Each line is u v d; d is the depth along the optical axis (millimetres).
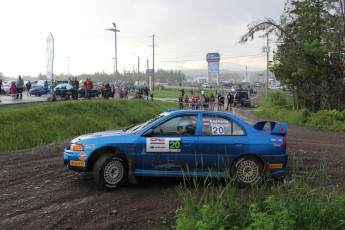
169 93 73188
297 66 28141
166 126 7133
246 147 7113
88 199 6395
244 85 132500
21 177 7949
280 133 7418
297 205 4848
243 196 6172
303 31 29031
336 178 7855
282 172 7281
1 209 5945
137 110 26766
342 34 25812
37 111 18047
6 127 15070
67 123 17922
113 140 6965
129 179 6984
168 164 7008
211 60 119812
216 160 7051
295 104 34312
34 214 5707
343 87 26656
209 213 4668
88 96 30609
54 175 8070
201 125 7172
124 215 5621
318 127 22609
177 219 4949
